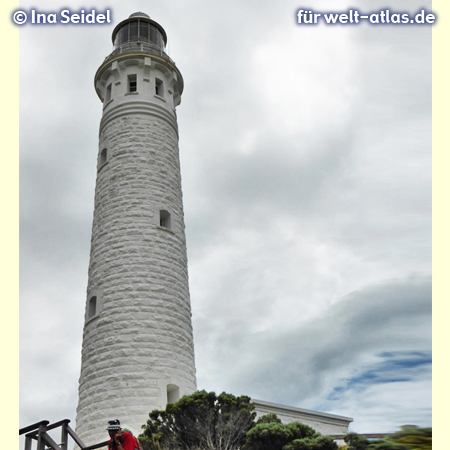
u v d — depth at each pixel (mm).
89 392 24844
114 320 26062
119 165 31188
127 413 23500
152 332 25891
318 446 19203
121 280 27188
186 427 20547
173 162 32906
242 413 21109
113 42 39719
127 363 24781
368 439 15508
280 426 20047
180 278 28766
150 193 30250
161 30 40000
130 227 28828
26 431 13078
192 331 28469
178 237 30078
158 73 35781
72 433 12922
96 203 31234
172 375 25109
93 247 29656
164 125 33688
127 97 33812
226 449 19891
